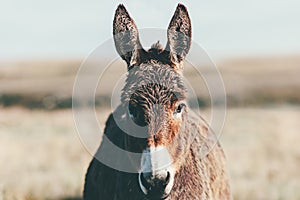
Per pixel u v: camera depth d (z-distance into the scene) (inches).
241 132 960.3
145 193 210.8
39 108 1229.1
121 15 227.1
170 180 210.4
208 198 246.1
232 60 3051.2
